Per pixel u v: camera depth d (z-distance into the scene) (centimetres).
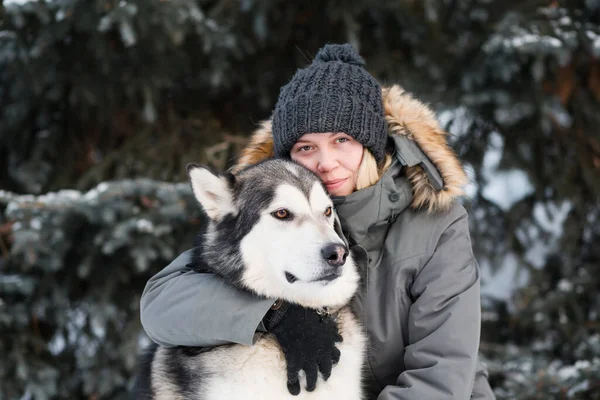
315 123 234
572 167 478
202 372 221
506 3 460
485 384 241
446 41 461
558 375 388
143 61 430
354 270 238
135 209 389
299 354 214
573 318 473
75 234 405
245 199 238
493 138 476
